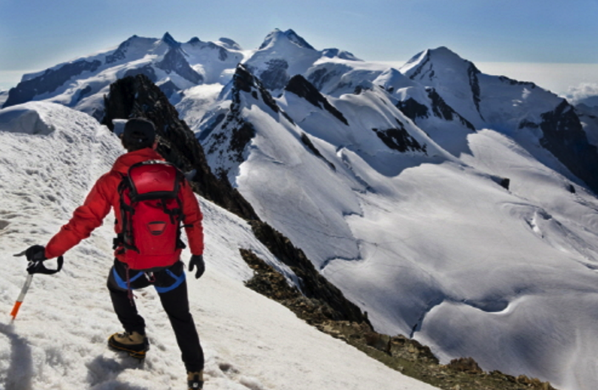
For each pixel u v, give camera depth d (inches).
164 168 117.0
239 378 171.0
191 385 132.6
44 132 569.9
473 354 2842.0
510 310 3321.9
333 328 479.5
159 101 1771.7
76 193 434.0
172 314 127.1
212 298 305.0
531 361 2920.8
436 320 2997.0
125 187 113.0
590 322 3282.5
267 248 1015.0
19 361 102.6
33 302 150.9
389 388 262.4
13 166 404.8
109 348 139.1
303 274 1074.7
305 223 3481.8
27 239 251.1
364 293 2970.0
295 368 214.7
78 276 216.5
